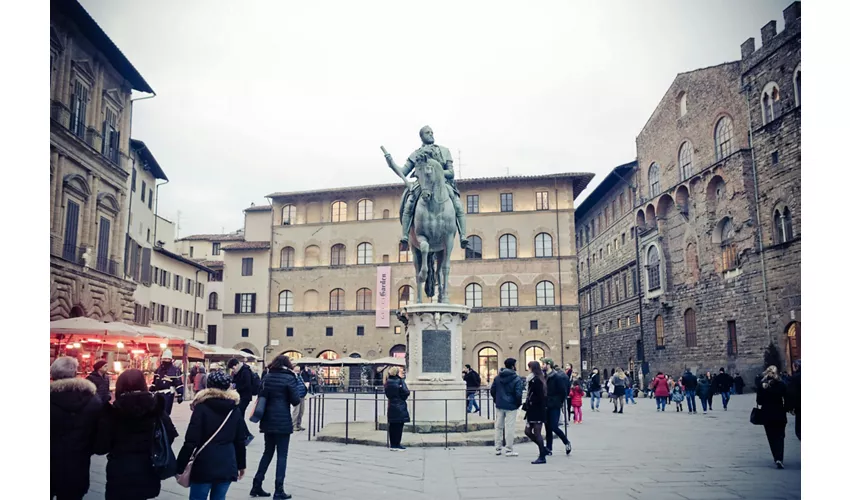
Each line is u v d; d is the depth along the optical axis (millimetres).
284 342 60094
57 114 29594
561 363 54781
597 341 72000
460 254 57719
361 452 13719
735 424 22109
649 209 55125
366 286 59469
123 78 36469
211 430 7457
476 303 56719
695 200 47969
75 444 6977
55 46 29109
